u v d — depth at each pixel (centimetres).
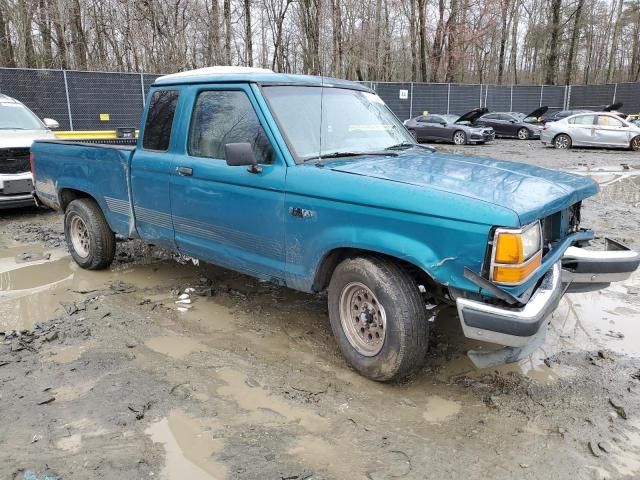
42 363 374
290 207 362
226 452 279
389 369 330
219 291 518
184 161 436
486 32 3591
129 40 2417
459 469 267
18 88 1680
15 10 2223
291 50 3003
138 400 326
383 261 331
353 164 364
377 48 3581
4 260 624
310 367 371
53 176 593
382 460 273
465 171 352
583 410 318
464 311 293
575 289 388
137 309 474
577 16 4203
